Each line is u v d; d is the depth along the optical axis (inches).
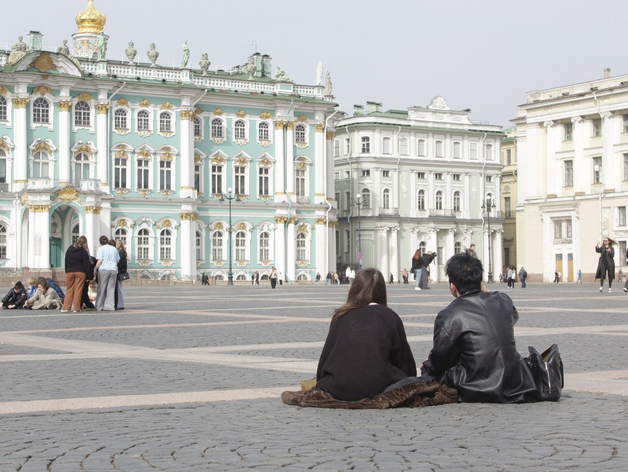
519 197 3900.1
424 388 419.8
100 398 459.8
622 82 3484.3
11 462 316.5
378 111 4530.0
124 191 3476.9
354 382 418.0
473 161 4547.2
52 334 881.5
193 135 3604.8
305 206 3814.0
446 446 335.0
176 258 3558.1
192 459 318.3
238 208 3703.3
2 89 3265.3
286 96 3754.9
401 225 4357.8
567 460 310.7
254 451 329.4
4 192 3248.0
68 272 1270.9
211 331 893.8
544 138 3757.4
